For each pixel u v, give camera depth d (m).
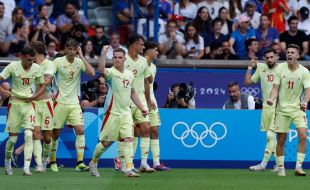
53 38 50.56
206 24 52.22
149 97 36.16
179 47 51.75
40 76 34.09
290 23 51.66
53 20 52.12
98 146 32.72
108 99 32.25
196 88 46.59
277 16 54.28
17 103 33.78
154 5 51.00
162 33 53.06
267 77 37.59
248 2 53.25
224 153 39.12
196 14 54.09
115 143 38.81
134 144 36.62
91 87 40.84
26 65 33.56
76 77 36.50
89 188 28.36
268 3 54.50
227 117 39.25
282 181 31.86
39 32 50.56
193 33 51.66
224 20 52.62
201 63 46.88
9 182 30.50
